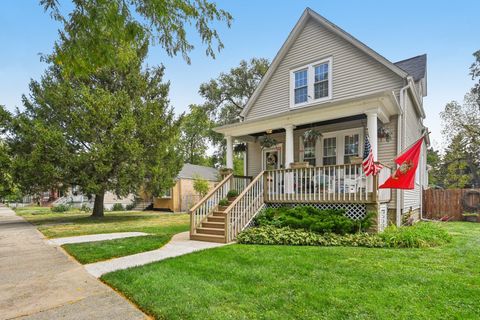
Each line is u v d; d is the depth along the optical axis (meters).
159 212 21.62
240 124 10.38
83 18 3.96
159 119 14.73
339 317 2.84
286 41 11.96
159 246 6.70
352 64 10.24
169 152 15.99
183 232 9.33
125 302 3.44
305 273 4.23
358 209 7.75
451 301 3.18
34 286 4.05
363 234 6.76
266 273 4.27
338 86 10.49
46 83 13.06
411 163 7.13
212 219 8.54
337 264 4.68
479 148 24.23
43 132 11.91
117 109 13.55
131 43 4.68
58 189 13.59
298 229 7.28
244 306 3.14
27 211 22.78
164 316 2.96
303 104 11.37
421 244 6.07
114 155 13.19
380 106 7.85
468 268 4.44
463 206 14.08
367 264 4.67
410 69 11.48
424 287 3.60
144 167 14.15
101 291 3.83
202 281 3.98
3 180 13.77
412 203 11.23
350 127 10.04
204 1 4.41
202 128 34.94
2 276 4.54
